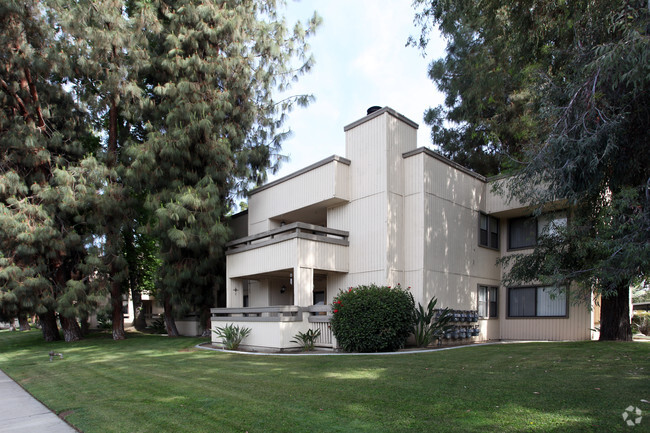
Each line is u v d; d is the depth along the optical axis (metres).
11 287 16.14
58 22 16.92
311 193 15.75
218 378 8.45
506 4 10.86
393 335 11.77
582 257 11.45
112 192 17.38
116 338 20.38
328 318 13.02
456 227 15.49
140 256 24.03
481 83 16.38
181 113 16.64
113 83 17.23
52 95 19.17
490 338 16.58
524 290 16.69
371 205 14.43
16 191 16.92
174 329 22.02
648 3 6.81
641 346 10.52
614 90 7.50
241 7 18.31
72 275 18.83
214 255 16.69
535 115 10.01
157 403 6.54
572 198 8.28
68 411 6.51
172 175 16.92
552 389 6.29
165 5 18.69
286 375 8.47
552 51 10.75
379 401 6.00
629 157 8.35
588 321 14.66
